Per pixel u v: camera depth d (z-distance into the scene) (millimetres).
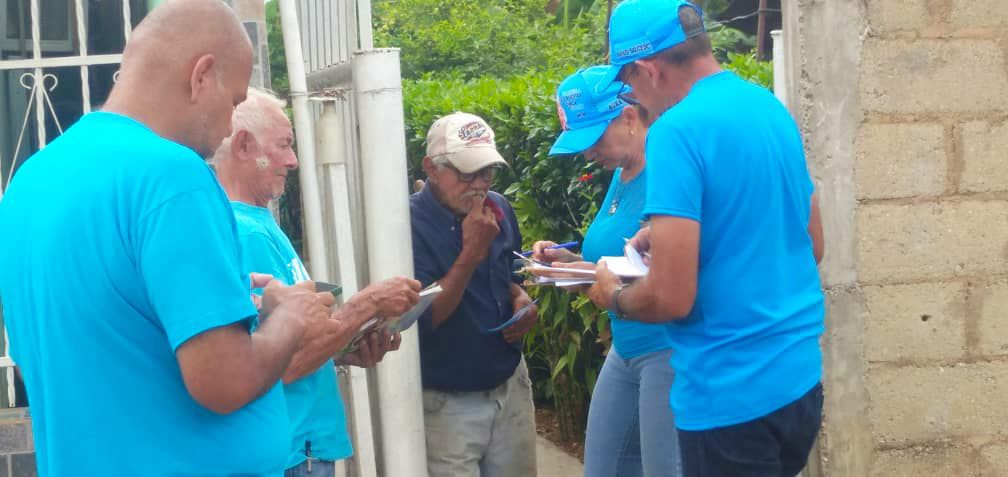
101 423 2135
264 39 4141
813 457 3742
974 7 3701
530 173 6215
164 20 2275
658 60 2977
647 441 3518
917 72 3689
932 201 3723
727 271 2809
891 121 3688
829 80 3645
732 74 2973
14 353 2355
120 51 4203
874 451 3742
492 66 13078
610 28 3105
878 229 3701
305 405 3029
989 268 3766
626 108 3605
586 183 5664
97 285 2109
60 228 2127
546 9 15242
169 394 2172
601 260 3133
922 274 3730
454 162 3662
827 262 3678
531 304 3846
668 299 2781
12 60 4062
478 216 3660
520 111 6480
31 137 4203
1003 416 3807
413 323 3371
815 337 2916
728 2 12039
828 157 3660
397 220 3605
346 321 2990
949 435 3781
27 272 2197
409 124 7797
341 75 4086
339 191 3689
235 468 2256
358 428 3689
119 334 2127
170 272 2076
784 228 2865
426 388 3826
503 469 4000
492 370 3854
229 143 2990
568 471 5910
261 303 2453
